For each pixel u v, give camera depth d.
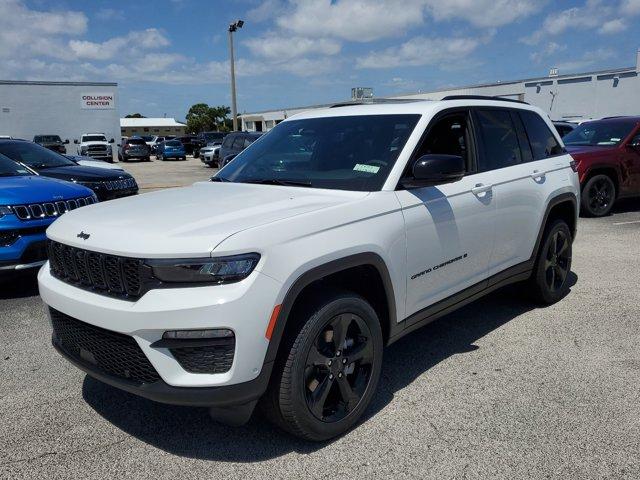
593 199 9.77
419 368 3.86
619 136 10.12
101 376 2.83
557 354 4.04
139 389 2.63
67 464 2.81
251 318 2.52
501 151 4.37
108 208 3.28
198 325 2.47
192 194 3.55
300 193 3.36
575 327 4.56
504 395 3.43
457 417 3.19
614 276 6.04
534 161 4.73
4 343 4.42
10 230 5.27
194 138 47.94
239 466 2.78
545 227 4.79
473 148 4.06
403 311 3.39
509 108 4.63
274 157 4.04
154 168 31.20
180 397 2.55
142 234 2.66
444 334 4.48
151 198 3.51
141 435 3.08
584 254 7.06
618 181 9.88
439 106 3.82
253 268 2.56
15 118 40.22
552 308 5.05
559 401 3.34
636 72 30.06
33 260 5.45
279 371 2.72
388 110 3.91
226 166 4.35
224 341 2.50
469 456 2.81
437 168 3.26
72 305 2.82
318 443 2.97
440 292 3.69
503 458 2.79
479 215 3.91
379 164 3.47
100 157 36.62
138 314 2.51
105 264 2.71
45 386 3.68
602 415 3.17
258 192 3.46
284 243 2.68
